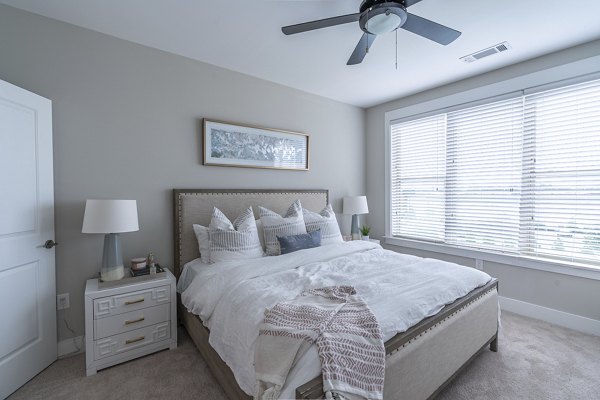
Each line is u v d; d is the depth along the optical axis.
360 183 4.11
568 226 2.45
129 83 2.27
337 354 1.04
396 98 3.71
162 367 1.88
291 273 1.91
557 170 2.49
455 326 1.60
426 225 3.51
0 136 1.59
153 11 1.90
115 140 2.21
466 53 2.48
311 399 0.94
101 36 2.14
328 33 2.16
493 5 1.83
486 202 2.96
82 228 1.94
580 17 1.96
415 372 1.33
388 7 1.44
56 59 1.98
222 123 2.74
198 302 1.81
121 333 1.90
